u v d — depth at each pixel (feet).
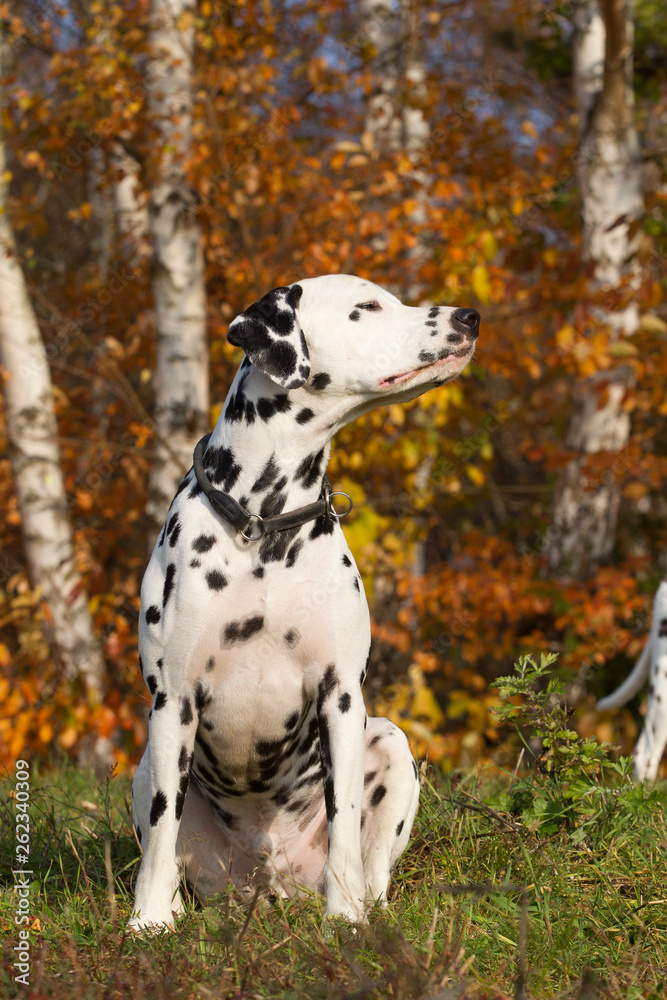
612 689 45.91
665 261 33.47
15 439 31.63
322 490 12.35
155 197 29.73
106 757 31.89
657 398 30.12
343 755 11.53
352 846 11.28
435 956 9.03
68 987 8.67
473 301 35.04
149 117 29.04
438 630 37.29
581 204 34.47
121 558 40.88
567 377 40.55
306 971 8.97
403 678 35.63
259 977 8.83
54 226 49.39
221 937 9.68
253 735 12.05
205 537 11.84
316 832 13.02
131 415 36.60
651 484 39.47
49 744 34.04
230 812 12.96
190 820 12.91
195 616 11.55
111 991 8.56
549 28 49.08
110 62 29.81
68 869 13.55
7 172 30.91
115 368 31.73
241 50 31.19
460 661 47.37
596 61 34.53
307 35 33.32
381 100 34.65
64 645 31.65
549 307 35.45
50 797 16.96
